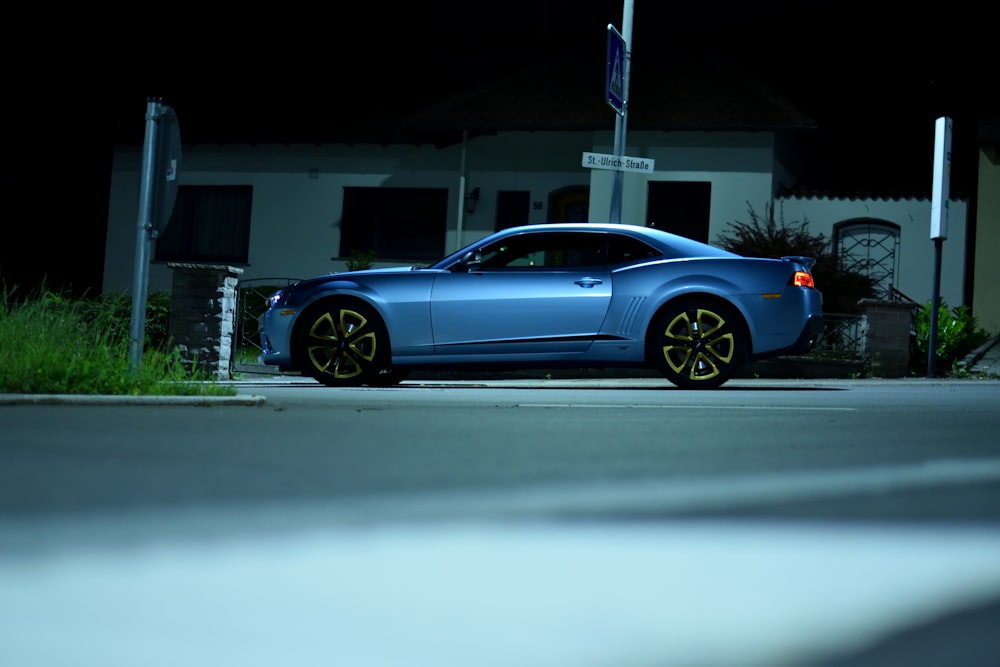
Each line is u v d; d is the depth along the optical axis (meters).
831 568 2.27
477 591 1.96
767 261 10.25
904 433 5.80
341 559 2.20
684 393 9.49
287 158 23.67
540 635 1.64
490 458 4.23
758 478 3.72
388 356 10.49
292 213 23.58
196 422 5.59
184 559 2.15
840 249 21.06
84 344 7.52
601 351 10.21
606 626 1.71
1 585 1.92
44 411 6.01
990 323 20.53
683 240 10.45
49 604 1.80
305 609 1.80
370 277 10.59
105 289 24.38
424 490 3.27
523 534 2.53
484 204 22.56
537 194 22.31
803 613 1.86
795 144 23.06
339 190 23.38
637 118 21.42
